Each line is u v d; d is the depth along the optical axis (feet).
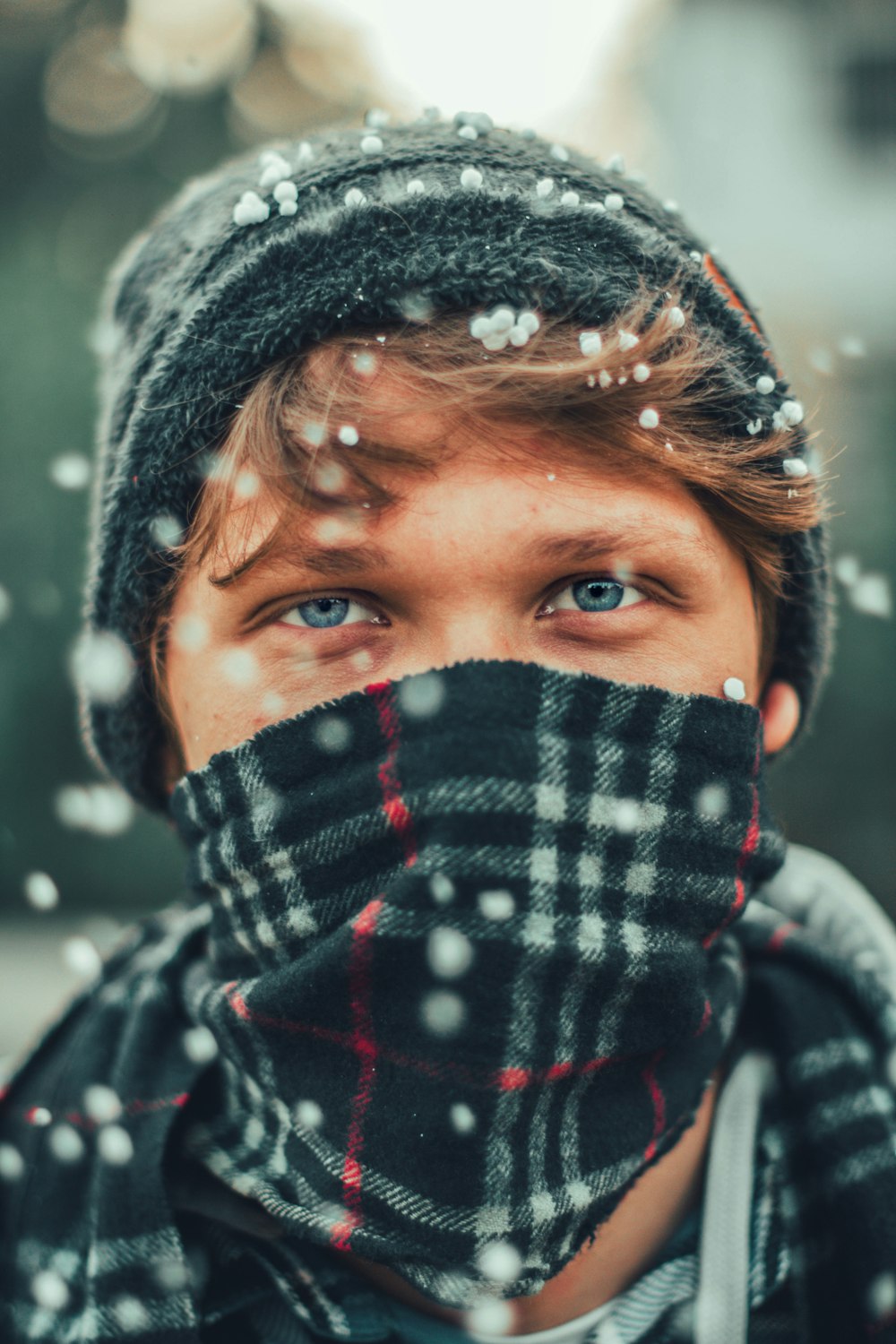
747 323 3.19
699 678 2.92
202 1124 3.23
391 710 2.72
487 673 2.65
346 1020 2.72
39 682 21.16
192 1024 3.49
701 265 3.15
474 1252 2.62
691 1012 2.81
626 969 2.70
